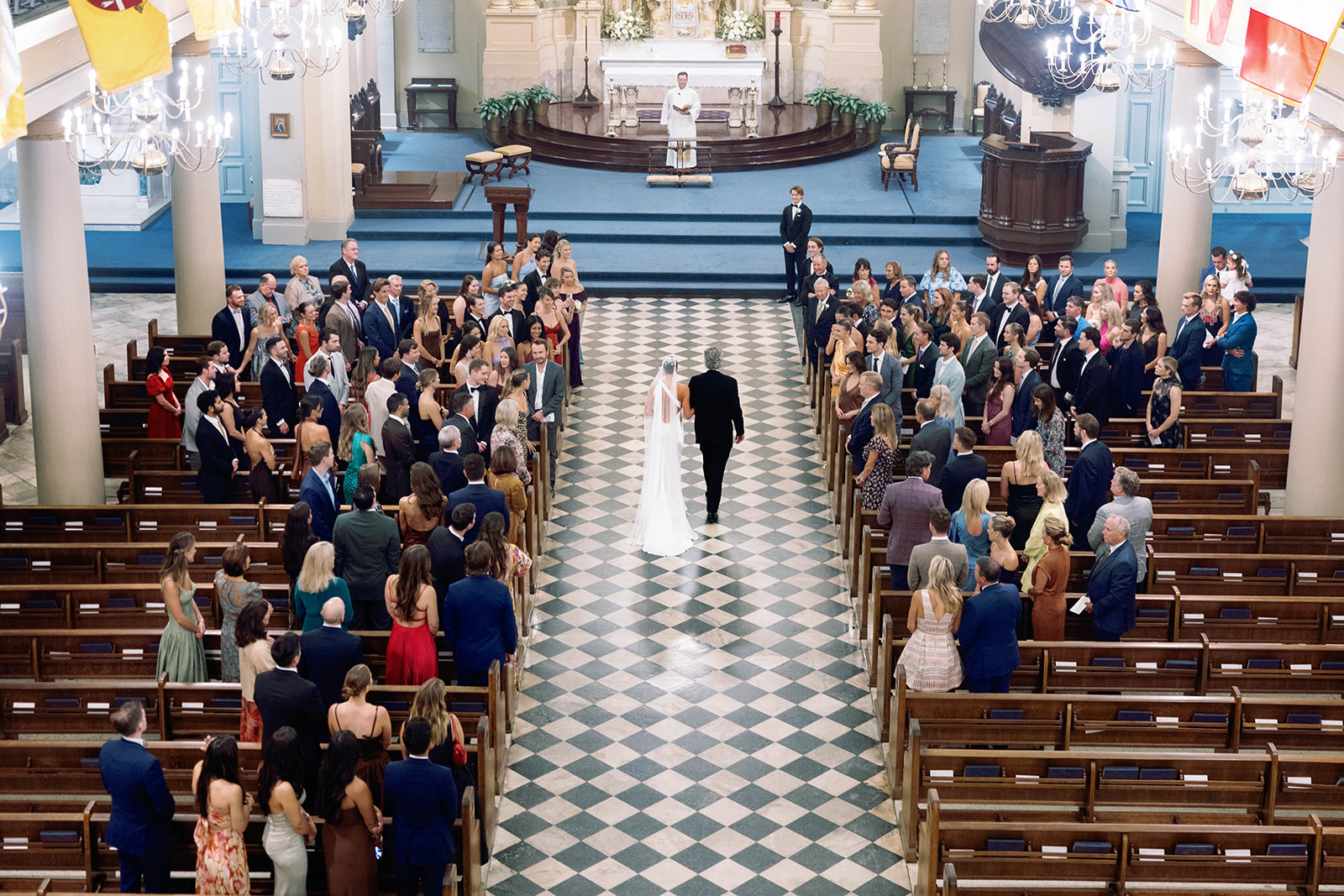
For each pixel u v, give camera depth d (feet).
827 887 28.96
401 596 30.17
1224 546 38.45
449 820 25.52
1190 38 40.29
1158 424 42.93
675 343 61.36
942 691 30.73
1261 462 42.91
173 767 27.99
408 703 29.48
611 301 66.95
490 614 30.86
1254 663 32.24
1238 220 79.92
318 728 26.86
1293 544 38.37
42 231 39.06
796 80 94.58
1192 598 33.91
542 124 86.12
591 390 55.93
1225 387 49.49
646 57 88.79
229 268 66.69
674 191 78.33
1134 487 33.27
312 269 67.31
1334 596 35.99
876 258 70.18
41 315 39.81
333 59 68.59
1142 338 47.78
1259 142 35.96
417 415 41.57
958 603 30.71
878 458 38.91
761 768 33.01
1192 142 53.62
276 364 42.63
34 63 32.12
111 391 48.39
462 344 43.19
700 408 43.70
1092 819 27.91
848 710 35.42
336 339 43.04
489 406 41.42
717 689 36.22
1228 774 27.86
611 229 72.95
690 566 42.55
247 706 28.63
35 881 26.37
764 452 50.70
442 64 94.27
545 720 34.76
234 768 24.40
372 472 32.45
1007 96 91.91
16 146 38.65
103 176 75.46
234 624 31.04
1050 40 65.10
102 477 42.09
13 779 27.99
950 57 94.17
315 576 29.76
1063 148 67.67
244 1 48.19
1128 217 80.69
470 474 34.04
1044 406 38.37
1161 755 27.84
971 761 28.32
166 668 31.32
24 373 59.93
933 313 49.37
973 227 73.72
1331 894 25.52
